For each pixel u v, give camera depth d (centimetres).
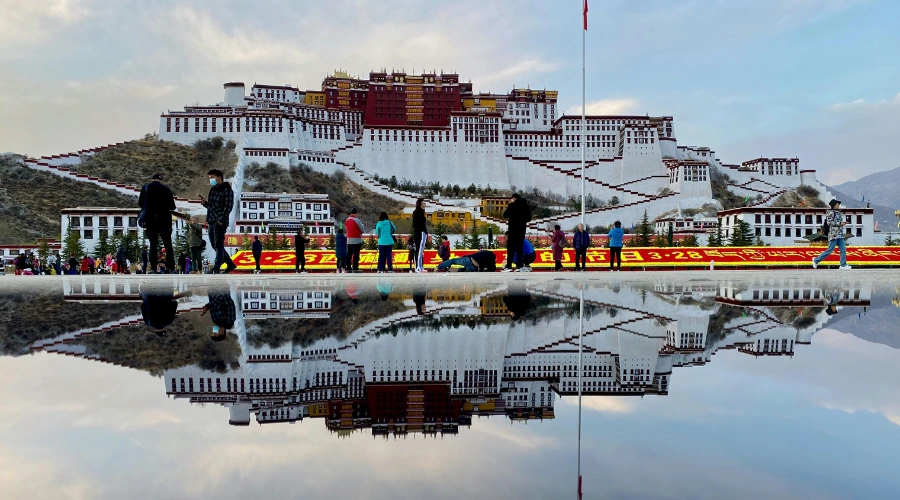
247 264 3556
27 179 12106
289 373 332
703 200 15462
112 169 13562
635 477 166
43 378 303
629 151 17388
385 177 16350
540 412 253
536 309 686
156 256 1794
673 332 491
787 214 10594
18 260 3522
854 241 10362
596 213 14375
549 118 19550
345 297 870
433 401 274
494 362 372
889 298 830
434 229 13462
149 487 157
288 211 11712
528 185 16950
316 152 14875
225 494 151
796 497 143
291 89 17725
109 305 754
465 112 16812
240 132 14900
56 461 177
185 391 282
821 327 512
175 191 13250
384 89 17888
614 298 842
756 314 628
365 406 264
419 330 510
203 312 659
